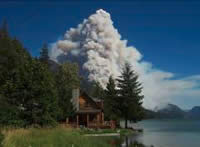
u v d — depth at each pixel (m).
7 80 29.25
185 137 39.25
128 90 63.97
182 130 61.69
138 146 26.30
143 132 52.09
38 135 17.42
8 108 26.42
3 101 26.47
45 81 29.23
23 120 27.22
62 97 47.59
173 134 46.22
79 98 56.41
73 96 55.16
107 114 59.69
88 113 52.72
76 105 54.50
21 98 28.39
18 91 28.53
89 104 56.22
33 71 29.17
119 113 62.66
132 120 64.19
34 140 15.66
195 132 53.19
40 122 28.03
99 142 20.69
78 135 20.36
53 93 29.64
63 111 46.62
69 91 49.53
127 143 28.23
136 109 62.53
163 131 57.19
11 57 39.03
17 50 46.28
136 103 63.50
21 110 27.66
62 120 50.88
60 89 48.25
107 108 60.56
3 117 25.62
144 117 64.44
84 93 56.62
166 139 35.34
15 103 28.08
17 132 16.67
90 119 57.00
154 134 45.94
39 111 27.97
